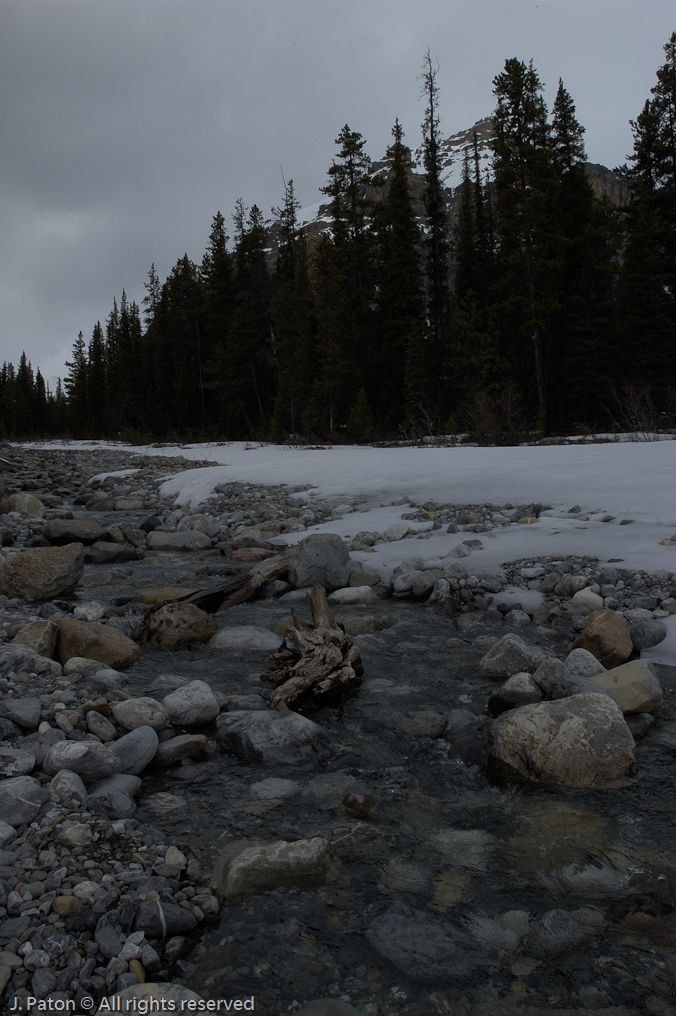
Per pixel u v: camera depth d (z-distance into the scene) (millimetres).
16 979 1758
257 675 4180
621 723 2980
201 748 3193
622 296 33031
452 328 35188
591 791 2797
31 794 2588
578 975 1855
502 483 9695
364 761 3104
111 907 2035
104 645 4273
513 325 34406
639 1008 1747
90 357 79812
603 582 5438
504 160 31641
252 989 1804
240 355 43562
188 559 7898
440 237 38344
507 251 32688
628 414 26375
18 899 2023
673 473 8922
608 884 2227
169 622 4840
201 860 2340
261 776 2965
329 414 34812
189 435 42469
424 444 25984
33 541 8258
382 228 40281
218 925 2041
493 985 1835
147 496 13688
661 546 6023
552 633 4758
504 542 6812
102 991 1751
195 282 50031
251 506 10734
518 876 2277
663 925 2027
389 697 3844
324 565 6406
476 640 4777
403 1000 1781
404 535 7641
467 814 2666
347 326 34469
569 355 31938
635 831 2520
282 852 2330
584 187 34562
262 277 46094
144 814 2629
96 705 3318
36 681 3697
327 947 1963
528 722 2957
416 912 2104
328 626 4293
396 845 2457
